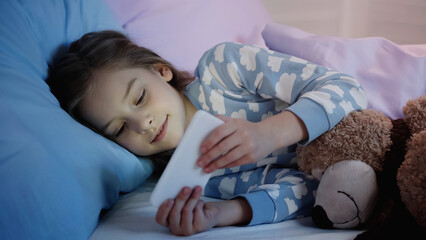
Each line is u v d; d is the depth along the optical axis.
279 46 1.28
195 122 0.66
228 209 0.77
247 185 1.00
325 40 1.22
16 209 0.67
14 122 0.72
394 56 1.17
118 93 0.92
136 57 0.99
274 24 1.34
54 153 0.74
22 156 0.70
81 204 0.74
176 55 1.32
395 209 0.71
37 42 0.95
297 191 0.85
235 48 1.02
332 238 0.68
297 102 0.85
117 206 0.91
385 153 0.78
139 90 0.93
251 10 1.56
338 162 0.78
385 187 0.77
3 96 0.74
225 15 1.47
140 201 0.91
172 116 0.96
